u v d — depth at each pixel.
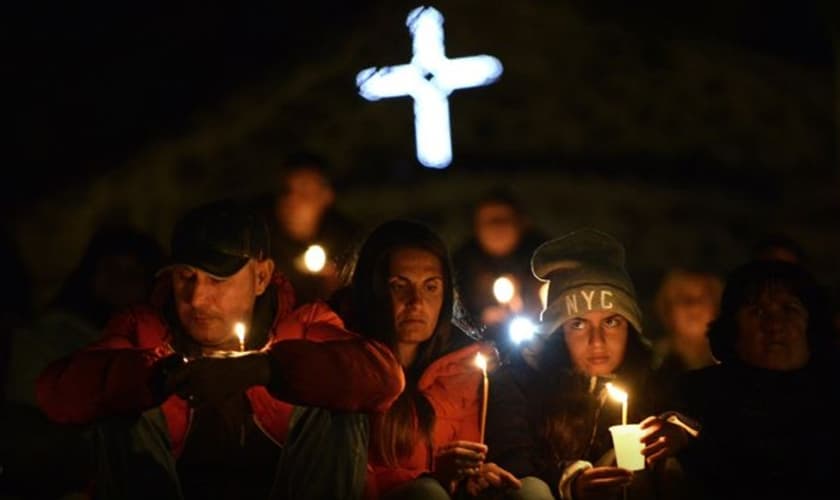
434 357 6.12
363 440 5.39
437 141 17.27
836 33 15.76
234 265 5.38
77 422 5.16
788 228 16.19
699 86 18.08
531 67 18.03
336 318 5.77
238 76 17.64
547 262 6.31
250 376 5.09
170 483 5.19
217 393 5.04
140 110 17.14
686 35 18.23
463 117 17.73
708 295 7.90
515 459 5.99
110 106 17.08
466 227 16.48
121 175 16.39
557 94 17.98
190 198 16.70
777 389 5.93
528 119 17.84
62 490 6.61
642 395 6.19
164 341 5.60
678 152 17.86
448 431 6.04
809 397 5.91
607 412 6.16
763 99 17.94
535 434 6.20
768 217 16.73
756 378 5.97
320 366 5.16
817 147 17.75
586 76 18.11
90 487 5.65
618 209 16.86
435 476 5.61
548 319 6.22
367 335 6.05
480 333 7.21
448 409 6.02
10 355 7.44
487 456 6.05
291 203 9.26
